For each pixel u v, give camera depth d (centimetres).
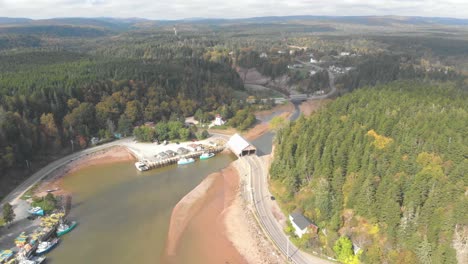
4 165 13612
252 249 10312
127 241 10825
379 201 9631
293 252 9900
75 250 10362
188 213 12400
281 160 13550
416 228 8731
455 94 18738
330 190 11012
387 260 8706
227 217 12031
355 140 12394
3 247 10050
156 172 15750
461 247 8088
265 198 12812
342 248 9325
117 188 14200
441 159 10650
